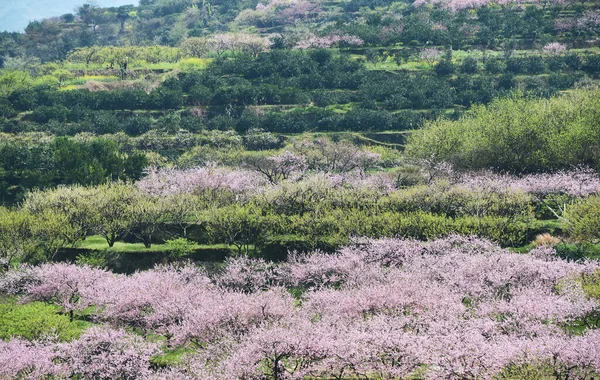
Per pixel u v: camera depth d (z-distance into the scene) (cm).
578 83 12300
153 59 18275
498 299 4275
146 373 3494
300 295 5075
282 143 11138
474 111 10212
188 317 4022
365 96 12825
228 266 5656
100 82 14962
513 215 6444
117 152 10394
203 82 13812
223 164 9412
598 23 15738
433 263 5094
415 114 11781
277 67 14438
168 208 6781
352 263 5250
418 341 3350
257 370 3378
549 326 3666
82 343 3659
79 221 6738
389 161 9700
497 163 8350
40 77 16412
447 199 6794
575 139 7950
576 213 5969
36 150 9488
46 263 5628
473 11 18662
